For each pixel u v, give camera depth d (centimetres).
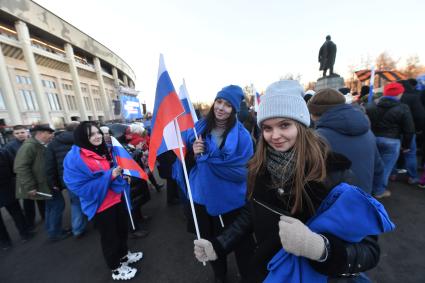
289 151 95
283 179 93
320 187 84
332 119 170
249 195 109
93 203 212
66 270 266
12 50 2566
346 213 74
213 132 200
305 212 88
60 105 3428
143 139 450
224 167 178
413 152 382
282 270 85
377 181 221
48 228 331
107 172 216
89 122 226
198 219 200
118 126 464
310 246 71
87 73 4188
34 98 2895
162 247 289
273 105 93
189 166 209
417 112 376
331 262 73
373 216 73
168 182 412
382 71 895
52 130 347
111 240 226
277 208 94
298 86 99
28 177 315
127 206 293
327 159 88
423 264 214
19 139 373
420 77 680
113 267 232
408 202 327
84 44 3941
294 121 93
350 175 88
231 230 123
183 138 213
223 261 196
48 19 3025
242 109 467
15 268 278
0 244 319
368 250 79
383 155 334
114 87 5391
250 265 106
